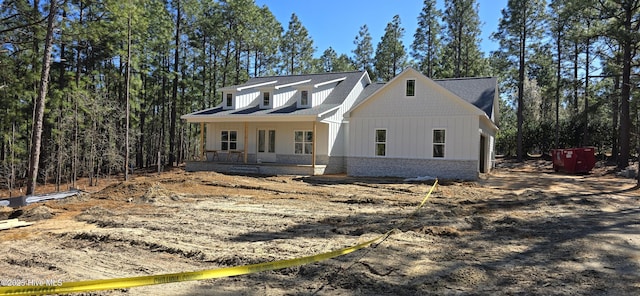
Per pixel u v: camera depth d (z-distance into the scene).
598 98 24.77
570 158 22.80
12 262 6.17
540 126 34.06
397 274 5.37
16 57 20.11
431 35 41.78
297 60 48.69
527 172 24.80
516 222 8.79
